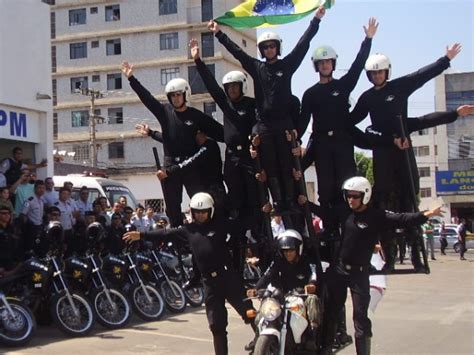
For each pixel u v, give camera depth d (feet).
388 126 23.25
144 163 149.89
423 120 23.75
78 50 156.87
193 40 24.09
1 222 33.55
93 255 37.22
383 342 32.48
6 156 46.85
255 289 23.45
